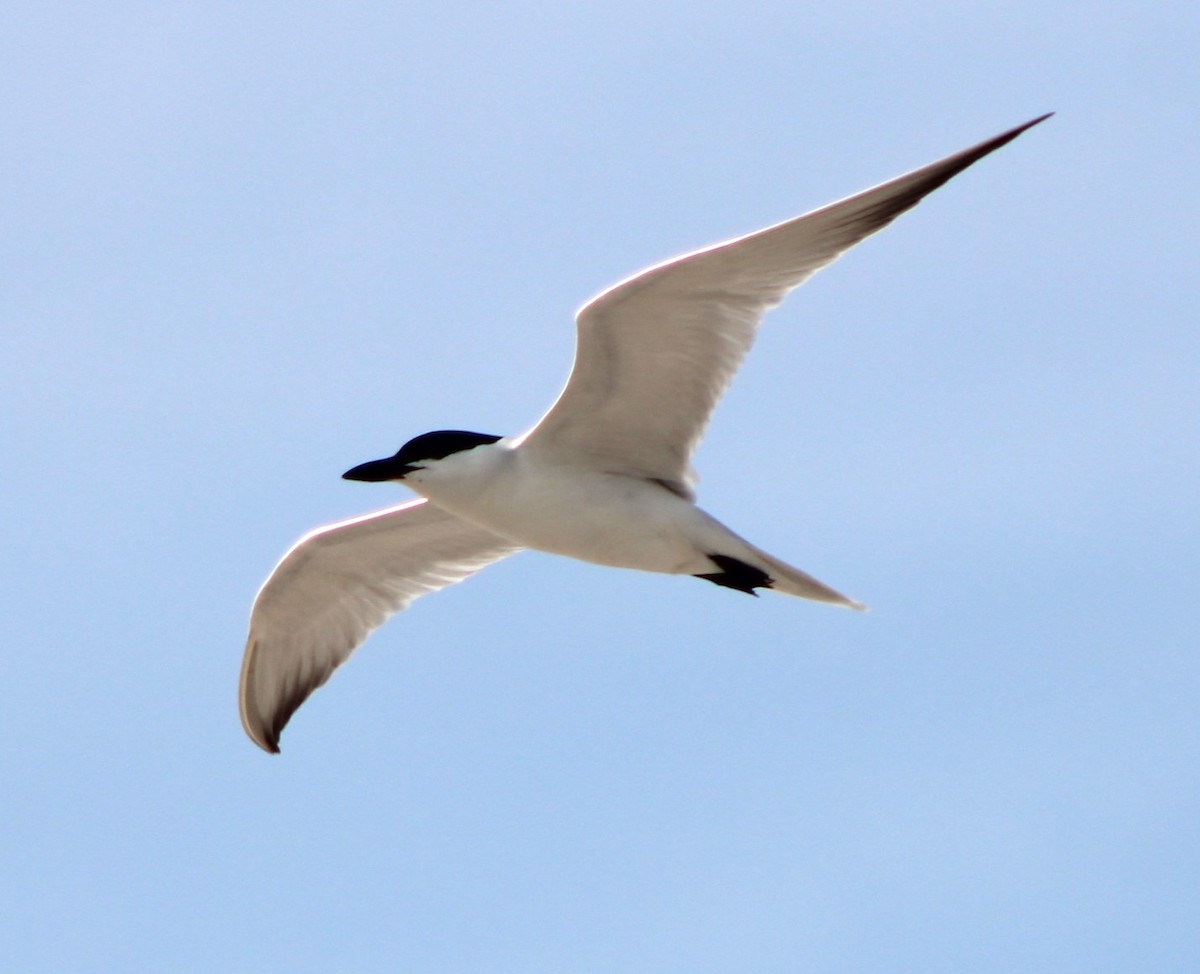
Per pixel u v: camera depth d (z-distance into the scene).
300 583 16.52
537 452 14.63
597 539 14.75
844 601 14.61
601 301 13.49
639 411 14.34
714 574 14.89
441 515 16.05
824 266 13.59
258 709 17.17
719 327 13.81
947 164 13.22
